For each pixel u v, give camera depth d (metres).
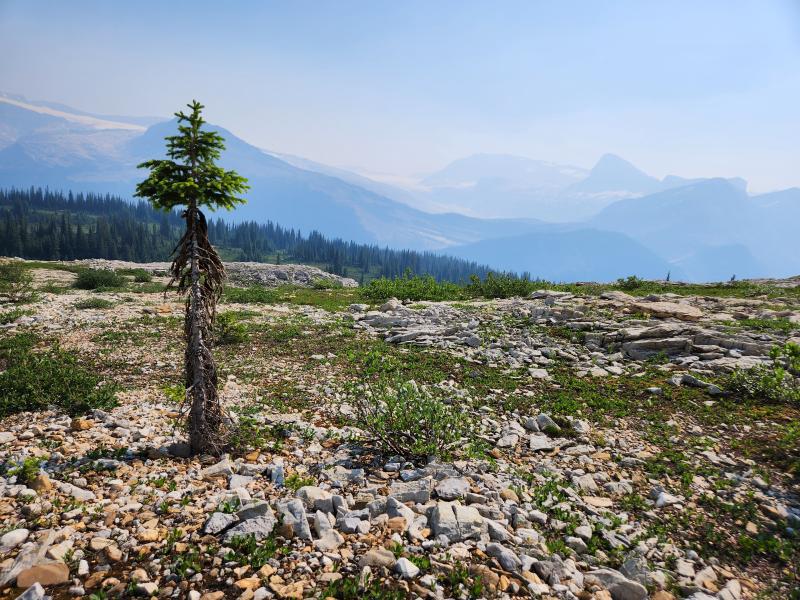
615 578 5.64
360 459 8.80
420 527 6.27
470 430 10.42
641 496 8.07
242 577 5.11
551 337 19.45
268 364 15.95
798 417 10.92
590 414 11.77
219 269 8.52
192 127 7.52
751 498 7.83
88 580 4.87
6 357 15.12
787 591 5.89
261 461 8.45
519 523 6.80
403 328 22.02
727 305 23.88
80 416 10.16
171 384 13.17
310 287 55.72
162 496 6.77
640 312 21.56
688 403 12.22
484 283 36.47
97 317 22.73
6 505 6.13
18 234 161.25
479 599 5.04
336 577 5.16
